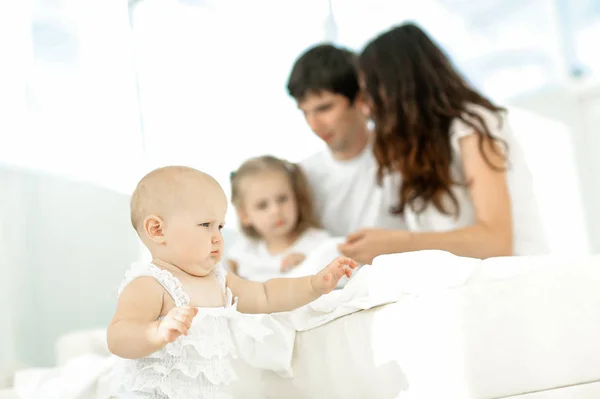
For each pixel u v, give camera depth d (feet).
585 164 7.80
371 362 2.95
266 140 7.50
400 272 2.99
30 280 5.90
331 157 6.25
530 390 2.76
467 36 8.43
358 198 6.01
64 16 6.59
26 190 5.92
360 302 3.03
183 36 7.48
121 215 6.77
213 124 7.47
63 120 6.40
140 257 6.86
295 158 7.38
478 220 5.10
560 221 7.49
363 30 8.02
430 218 5.45
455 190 5.36
